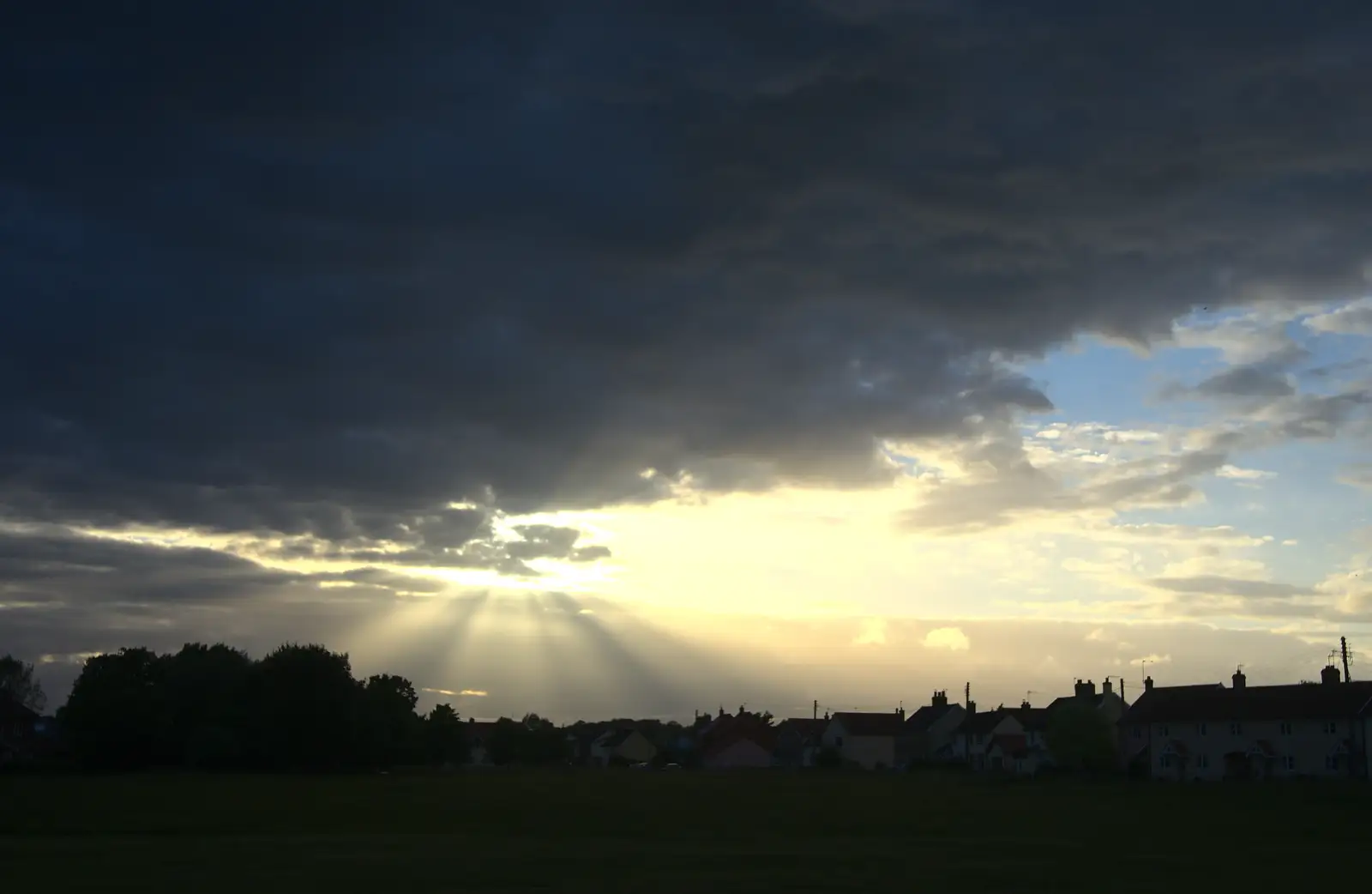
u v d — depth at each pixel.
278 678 135.50
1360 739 113.12
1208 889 32.94
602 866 38.22
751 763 195.88
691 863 39.06
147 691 139.25
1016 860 40.44
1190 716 124.19
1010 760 155.88
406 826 57.41
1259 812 66.12
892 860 40.38
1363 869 37.69
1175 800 77.94
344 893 31.48
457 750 164.62
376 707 142.88
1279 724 118.38
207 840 49.03
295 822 60.19
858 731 188.75
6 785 98.06
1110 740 122.50
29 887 32.72
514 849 44.22
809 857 41.09
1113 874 36.12
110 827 56.66
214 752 131.62
